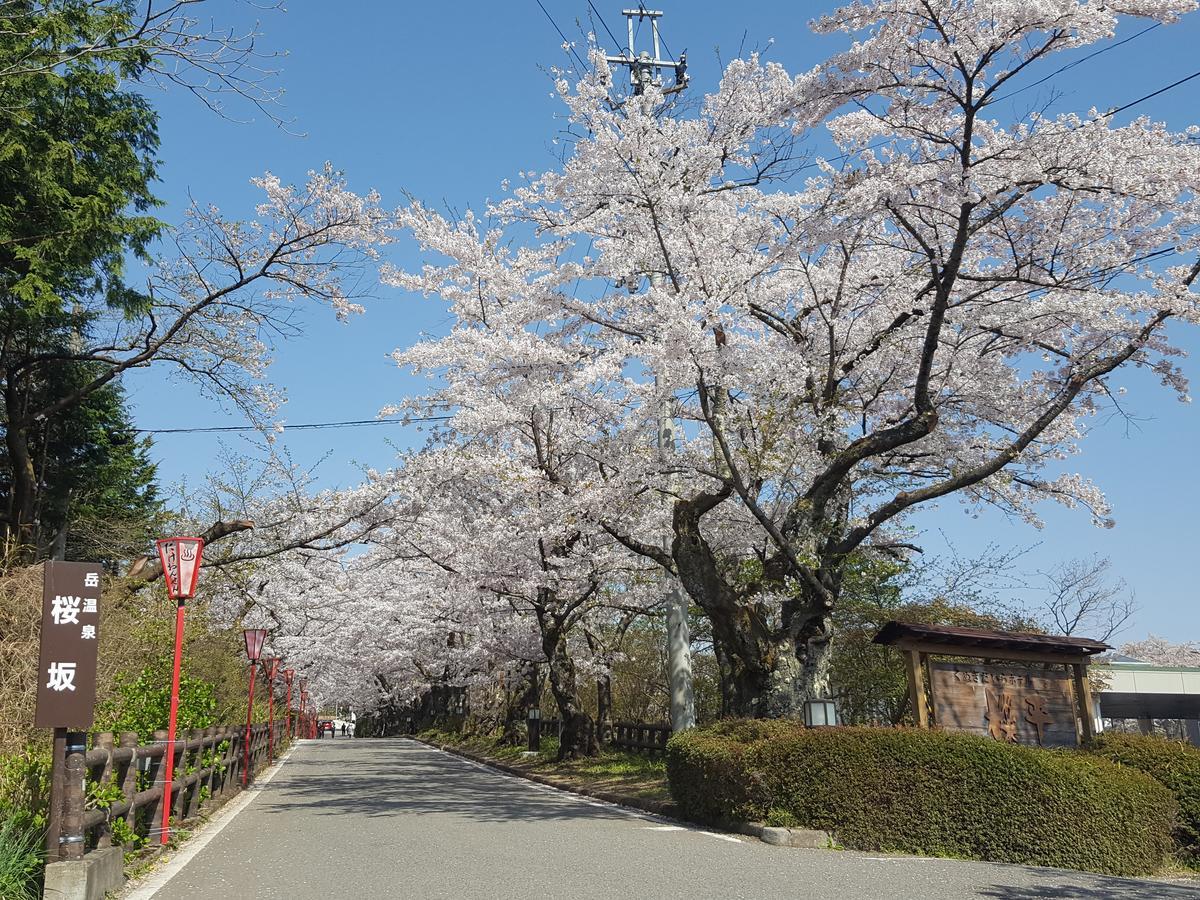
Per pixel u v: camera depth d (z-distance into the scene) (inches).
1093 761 378.0
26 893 235.0
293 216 597.6
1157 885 287.6
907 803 354.0
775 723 425.4
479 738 1332.4
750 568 667.4
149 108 592.4
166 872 302.4
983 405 530.6
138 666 504.1
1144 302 433.7
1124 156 396.8
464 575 866.1
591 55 510.3
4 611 395.5
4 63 459.8
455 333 612.1
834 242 438.6
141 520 873.5
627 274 535.5
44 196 506.9
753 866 302.8
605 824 423.8
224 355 616.1
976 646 443.5
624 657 920.9
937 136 416.2
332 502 820.0
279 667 1245.7
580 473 661.9
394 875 287.7
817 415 516.4
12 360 644.1
